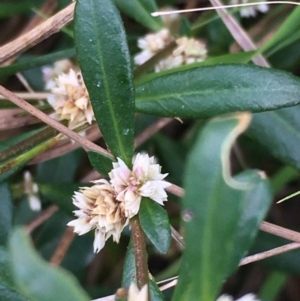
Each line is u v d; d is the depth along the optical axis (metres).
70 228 0.21
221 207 0.11
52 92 0.20
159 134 0.24
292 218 0.27
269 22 0.23
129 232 0.19
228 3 0.23
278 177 0.23
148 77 0.19
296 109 0.19
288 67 0.24
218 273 0.11
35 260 0.09
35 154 0.18
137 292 0.11
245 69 0.16
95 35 0.15
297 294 0.27
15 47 0.19
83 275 0.24
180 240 0.17
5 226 0.18
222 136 0.10
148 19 0.22
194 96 0.16
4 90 0.17
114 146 0.15
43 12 0.25
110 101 0.15
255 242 0.21
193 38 0.22
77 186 0.21
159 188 0.15
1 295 0.14
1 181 0.18
